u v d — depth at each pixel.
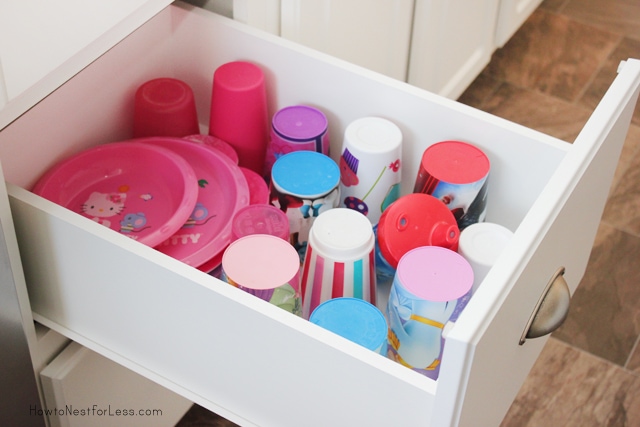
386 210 0.94
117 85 1.05
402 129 1.02
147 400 1.16
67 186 1.00
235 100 1.04
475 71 1.84
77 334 0.93
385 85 0.99
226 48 1.08
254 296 0.75
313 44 1.24
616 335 1.49
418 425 0.72
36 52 0.73
